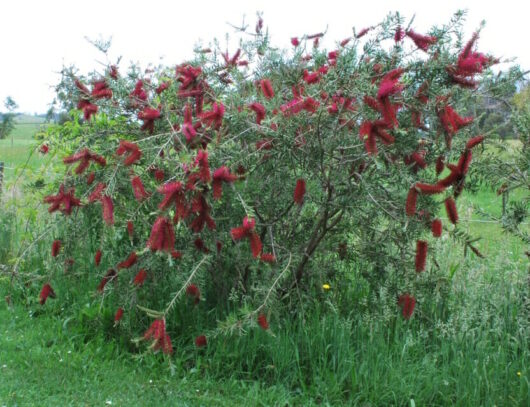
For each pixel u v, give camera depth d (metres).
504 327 4.60
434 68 3.97
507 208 4.61
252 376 4.46
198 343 4.55
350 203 4.27
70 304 5.70
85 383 4.32
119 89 4.88
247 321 4.02
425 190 3.56
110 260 5.09
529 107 4.34
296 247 4.71
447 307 4.96
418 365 4.36
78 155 4.32
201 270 4.29
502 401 4.02
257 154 4.07
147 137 4.43
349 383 4.28
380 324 4.60
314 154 4.16
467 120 3.92
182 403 4.06
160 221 3.50
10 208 7.02
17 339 5.02
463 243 4.26
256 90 4.47
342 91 3.93
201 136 4.32
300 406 4.11
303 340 4.52
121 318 4.84
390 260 4.74
